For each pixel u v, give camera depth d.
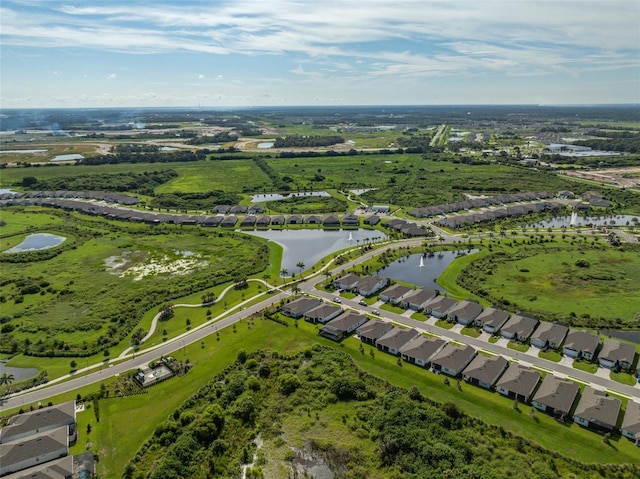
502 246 194.12
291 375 103.06
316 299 143.75
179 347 119.75
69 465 77.56
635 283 152.50
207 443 85.38
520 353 112.94
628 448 81.00
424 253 190.25
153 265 181.25
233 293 153.38
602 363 106.75
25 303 147.62
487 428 86.81
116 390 101.50
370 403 95.62
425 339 117.00
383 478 76.25
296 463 80.56
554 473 75.06
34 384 104.06
